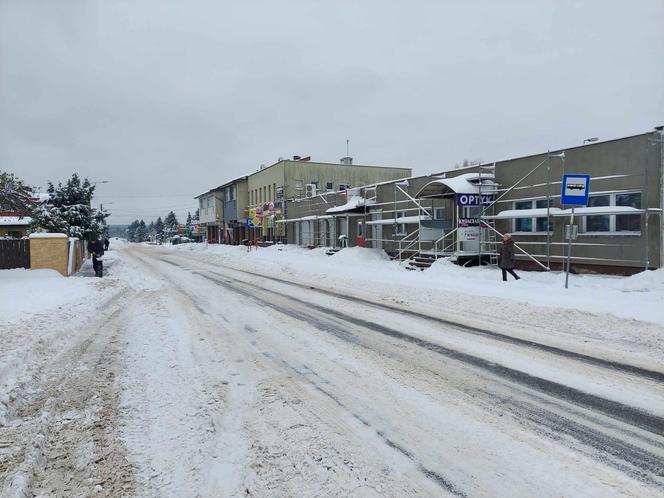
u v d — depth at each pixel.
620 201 13.37
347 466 3.58
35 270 18.52
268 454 3.77
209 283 16.34
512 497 3.16
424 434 4.11
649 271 11.75
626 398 4.90
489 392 5.12
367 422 4.36
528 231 16.31
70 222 30.09
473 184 16.81
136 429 4.26
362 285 14.66
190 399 4.96
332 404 4.80
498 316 9.38
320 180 40.34
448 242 19.77
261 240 45.78
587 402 4.80
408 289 13.20
